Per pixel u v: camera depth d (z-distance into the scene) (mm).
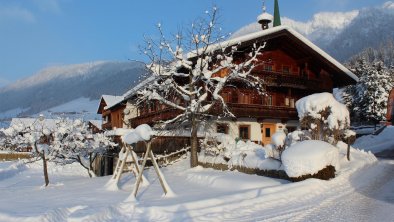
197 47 20641
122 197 12812
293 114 30938
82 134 24797
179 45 20875
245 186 13719
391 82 52406
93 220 8688
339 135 16859
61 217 9047
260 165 15992
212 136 22547
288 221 8625
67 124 23500
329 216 9070
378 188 12656
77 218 8633
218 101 23281
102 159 33156
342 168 15602
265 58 31312
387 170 16266
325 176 13328
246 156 17375
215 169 19078
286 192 11469
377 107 50031
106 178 20297
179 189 14227
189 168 20359
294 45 31172
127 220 8984
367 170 16016
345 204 10391
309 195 11414
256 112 29109
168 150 24375
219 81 20859
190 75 20703
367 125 52531
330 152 13617
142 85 22969
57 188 16938
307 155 13281
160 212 9391
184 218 8984
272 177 15203
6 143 22344
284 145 15586
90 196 13211
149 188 14836
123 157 15914
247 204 10195
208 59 21031
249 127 29859
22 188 18859
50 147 21703
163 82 21078
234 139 23109
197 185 15289
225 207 9805
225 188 14031
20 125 20734
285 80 30547
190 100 20859
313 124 16453
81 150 25422
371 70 52312
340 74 32875
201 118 23672
